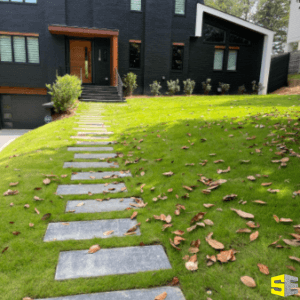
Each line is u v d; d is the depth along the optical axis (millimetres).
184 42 17312
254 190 3318
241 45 18172
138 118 8992
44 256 2359
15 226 2793
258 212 2873
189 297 1914
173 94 17297
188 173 4066
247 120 6492
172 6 16703
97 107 12273
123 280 2088
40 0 15078
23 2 14938
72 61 16562
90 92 14672
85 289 1995
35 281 2072
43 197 3484
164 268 2229
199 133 5992
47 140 6605
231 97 12930
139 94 17484
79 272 2176
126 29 16484
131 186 3869
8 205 3229
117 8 16109
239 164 4164
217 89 18062
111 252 2432
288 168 3760
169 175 4078
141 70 17234
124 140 6484
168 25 16750
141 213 3113
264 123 6043
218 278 2072
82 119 9562
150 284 2055
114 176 4266
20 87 15875
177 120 7516
